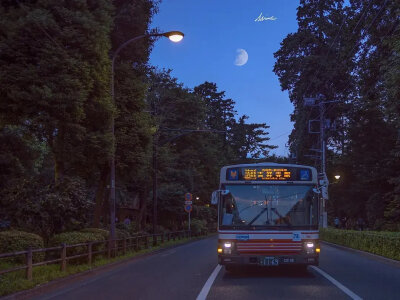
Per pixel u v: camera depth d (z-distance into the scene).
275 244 12.73
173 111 39.81
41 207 17.70
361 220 48.28
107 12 17.59
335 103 51.53
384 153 41.38
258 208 13.06
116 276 14.15
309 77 53.12
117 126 22.17
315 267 15.80
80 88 15.21
